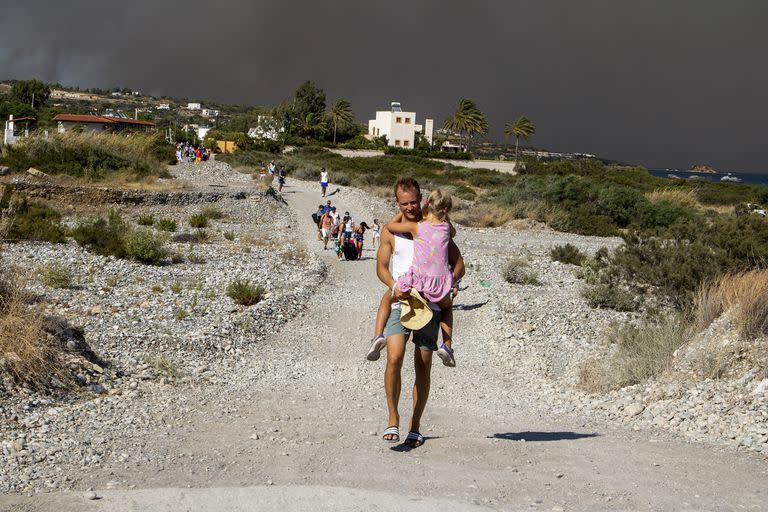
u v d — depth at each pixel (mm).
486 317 16141
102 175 37719
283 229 33594
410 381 10594
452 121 137500
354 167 74250
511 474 4988
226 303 16141
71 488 4598
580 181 45719
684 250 16375
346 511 4090
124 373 9438
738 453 5957
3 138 44531
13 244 21703
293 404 8453
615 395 9102
